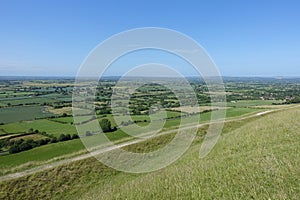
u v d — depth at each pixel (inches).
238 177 460.8
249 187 402.0
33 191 769.6
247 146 711.1
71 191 793.6
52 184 806.5
